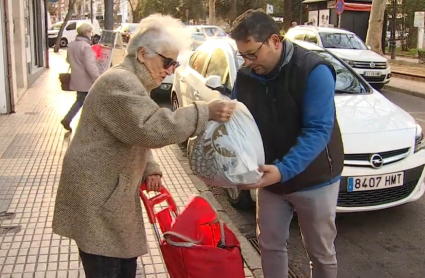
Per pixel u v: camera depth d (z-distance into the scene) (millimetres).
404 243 4328
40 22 16438
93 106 2164
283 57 2523
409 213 4949
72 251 3838
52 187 5258
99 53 8555
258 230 2951
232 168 2279
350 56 13727
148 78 2238
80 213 2227
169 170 6109
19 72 11875
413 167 4555
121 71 2168
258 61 2490
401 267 3928
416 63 21328
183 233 2367
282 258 2926
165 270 3592
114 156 2209
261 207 2881
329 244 2809
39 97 11266
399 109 5316
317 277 2877
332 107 2510
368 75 13781
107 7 11352
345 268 3904
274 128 2646
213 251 2291
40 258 3721
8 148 6785
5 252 3791
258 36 2408
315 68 2482
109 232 2264
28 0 13781
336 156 2703
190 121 2188
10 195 4996
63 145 7000
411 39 29391
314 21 27016
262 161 2381
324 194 2689
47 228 4234
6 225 4270
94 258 2297
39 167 5949
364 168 4363
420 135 4852
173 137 2137
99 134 2191
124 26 25234
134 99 2098
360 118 4840
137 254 2408
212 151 2293
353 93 5621
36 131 7840
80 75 7242
